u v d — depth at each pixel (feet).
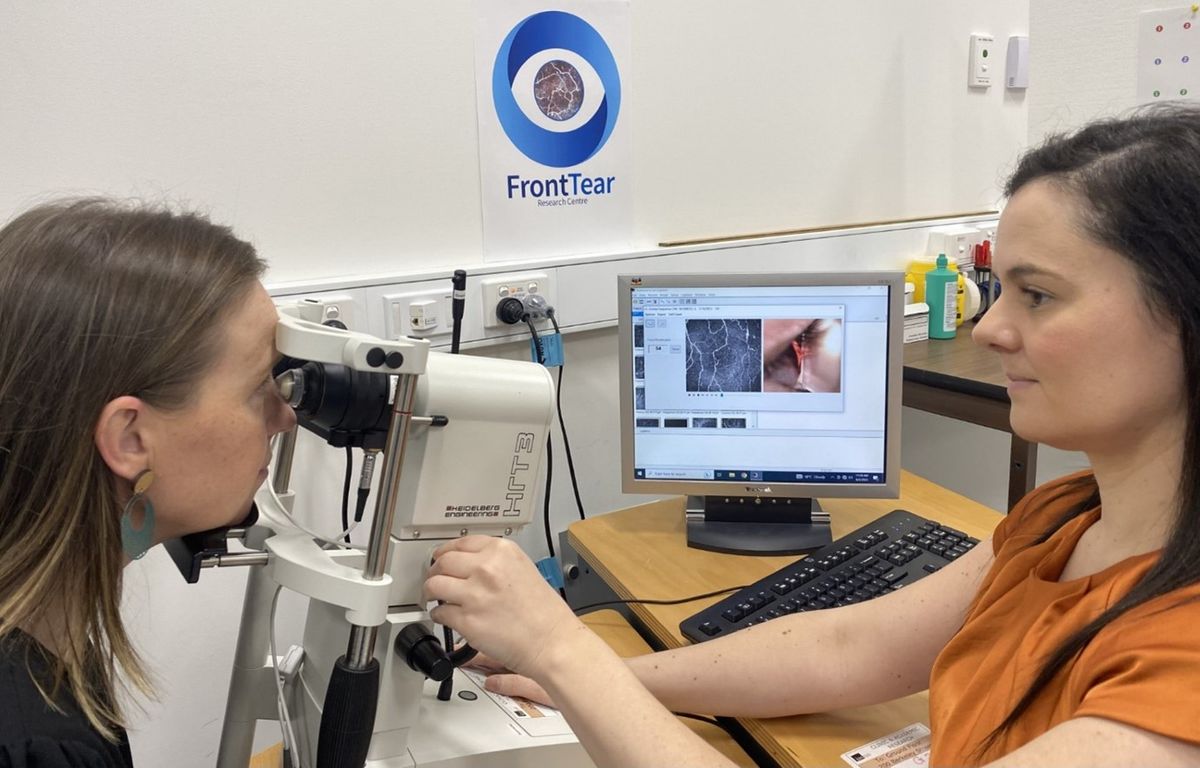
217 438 2.48
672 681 3.47
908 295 7.27
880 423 4.65
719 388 4.71
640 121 5.93
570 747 3.11
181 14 4.44
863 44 6.88
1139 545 2.39
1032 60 5.73
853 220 7.14
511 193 5.51
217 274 2.45
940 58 7.34
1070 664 2.28
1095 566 2.54
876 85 7.02
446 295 5.25
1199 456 2.09
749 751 3.48
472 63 5.24
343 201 5.00
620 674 2.68
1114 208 2.11
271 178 4.79
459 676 3.51
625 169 5.92
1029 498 3.05
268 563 2.80
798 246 6.71
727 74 6.25
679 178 6.19
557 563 5.34
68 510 2.34
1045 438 2.36
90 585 2.42
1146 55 5.14
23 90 4.19
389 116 5.06
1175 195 2.03
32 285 2.30
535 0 5.37
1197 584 2.04
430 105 5.16
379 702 2.93
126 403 2.31
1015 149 8.00
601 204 5.86
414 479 2.87
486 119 5.35
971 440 8.25
